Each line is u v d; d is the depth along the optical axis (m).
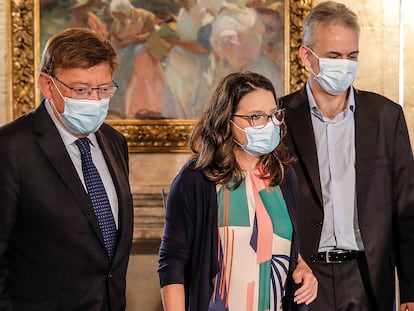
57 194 2.69
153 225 4.98
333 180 3.29
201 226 2.74
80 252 2.71
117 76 4.95
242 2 4.94
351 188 3.29
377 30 4.98
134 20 4.93
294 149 3.29
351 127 3.35
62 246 2.70
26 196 2.67
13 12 4.91
